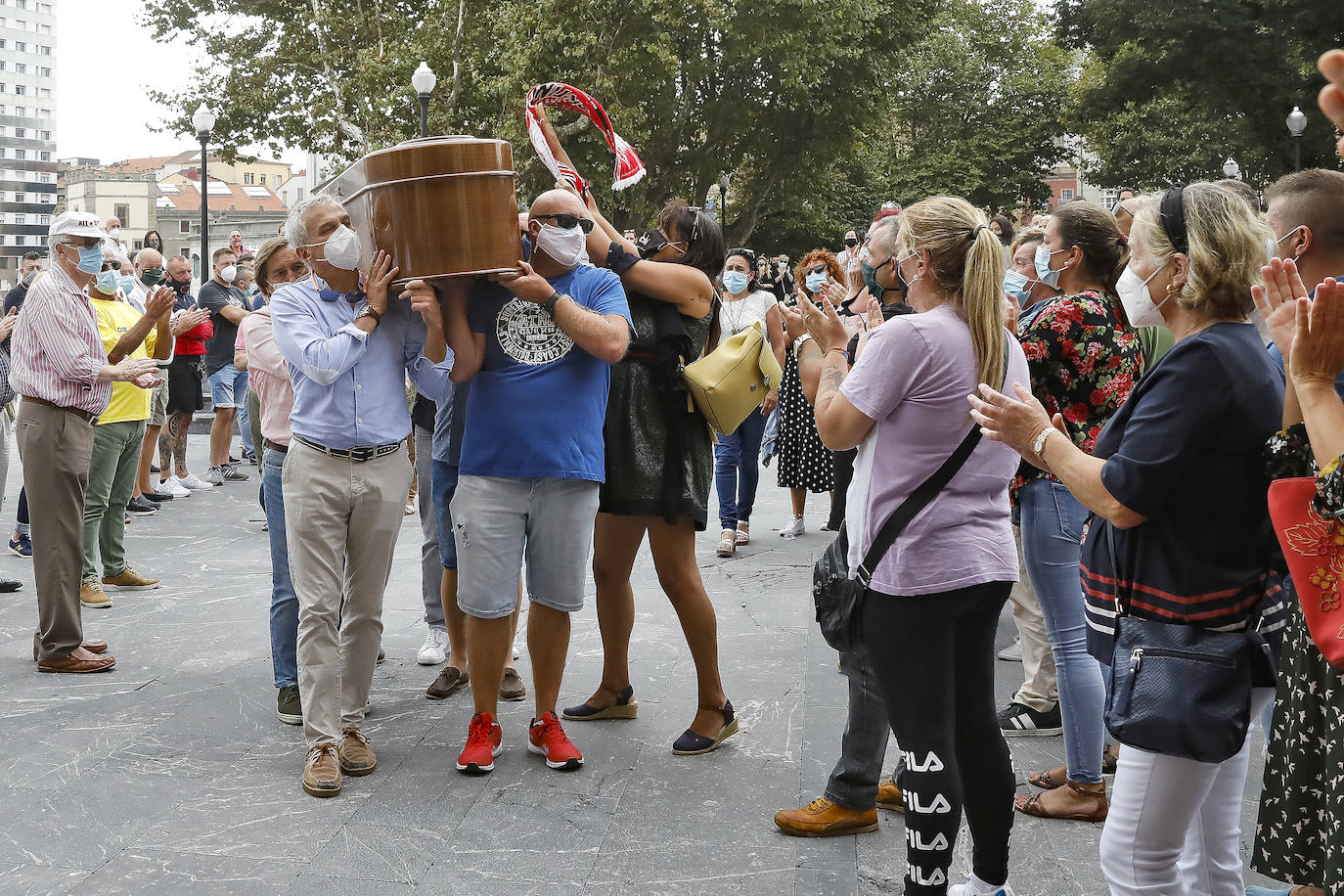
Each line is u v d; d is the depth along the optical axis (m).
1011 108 45.94
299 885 3.25
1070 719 3.64
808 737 4.40
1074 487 2.46
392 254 3.76
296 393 4.04
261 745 4.36
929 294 2.85
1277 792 2.46
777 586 6.85
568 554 4.03
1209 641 2.37
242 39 29.08
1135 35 29.91
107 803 3.80
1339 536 2.05
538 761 4.20
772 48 30.66
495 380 3.96
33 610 6.36
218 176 126.81
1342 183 2.59
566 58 25.12
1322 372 2.12
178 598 6.61
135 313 7.23
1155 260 2.47
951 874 3.32
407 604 6.47
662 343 4.21
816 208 37.66
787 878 3.30
